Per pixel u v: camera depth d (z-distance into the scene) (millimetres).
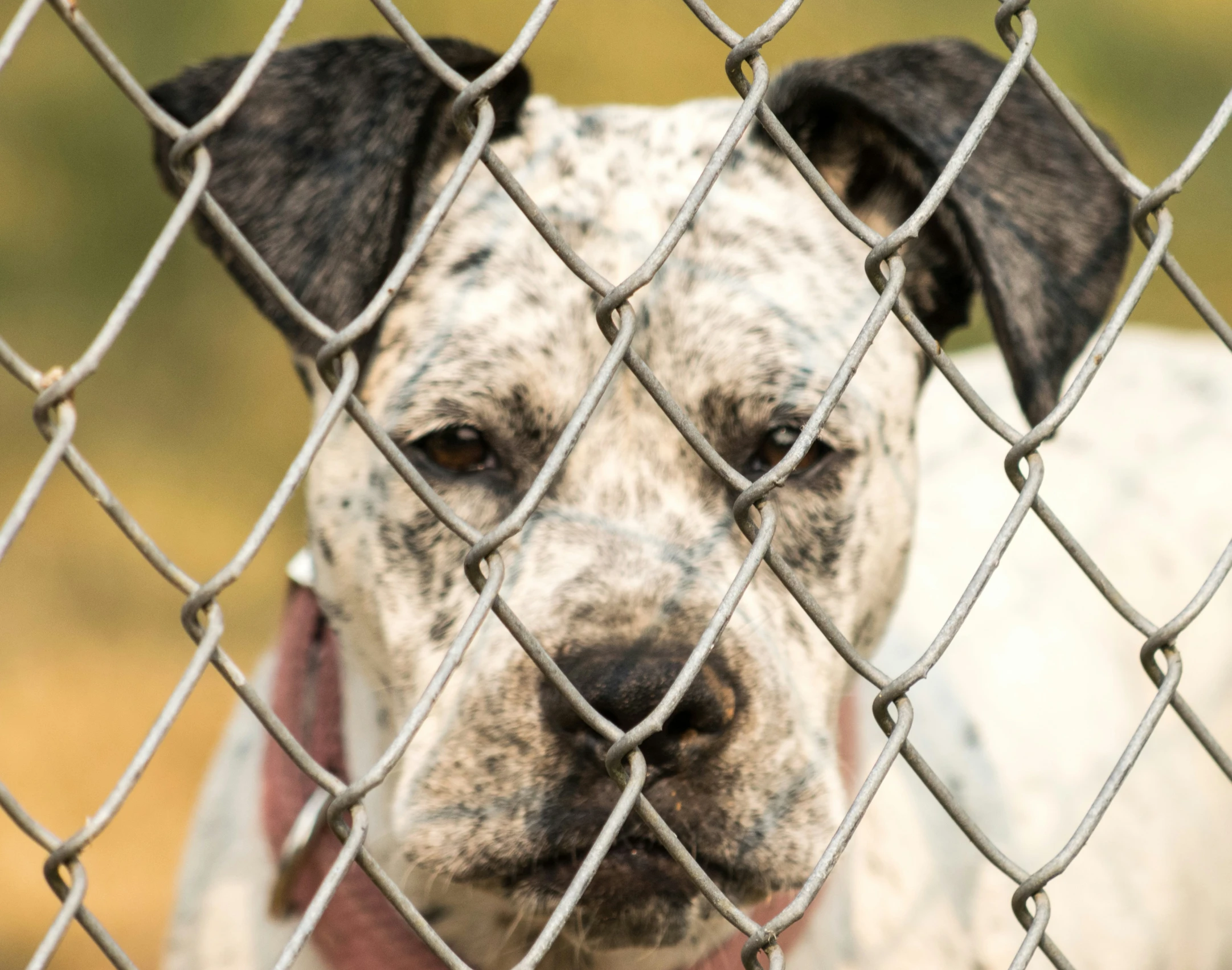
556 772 3010
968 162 3779
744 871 3078
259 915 3779
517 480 3572
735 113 4090
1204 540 5602
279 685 3920
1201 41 15453
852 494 3760
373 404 3631
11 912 6535
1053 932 4461
